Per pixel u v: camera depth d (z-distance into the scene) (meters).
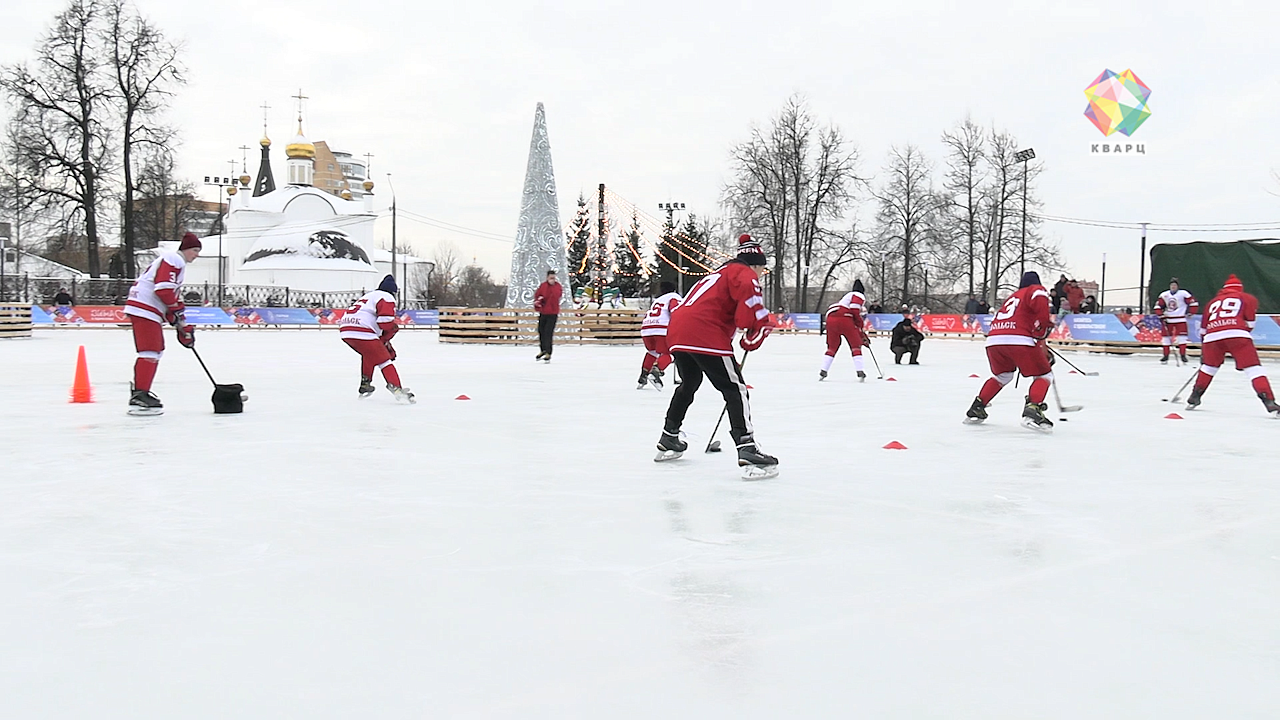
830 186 46.22
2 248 50.44
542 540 4.09
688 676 2.58
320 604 3.18
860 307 13.96
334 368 15.21
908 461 6.32
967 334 35.38
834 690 2.48
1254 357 9.24
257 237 64.69
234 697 2.42
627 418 8.73
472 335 26.59
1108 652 2.76
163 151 42.59
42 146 40.00
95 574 3.52
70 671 2.59
